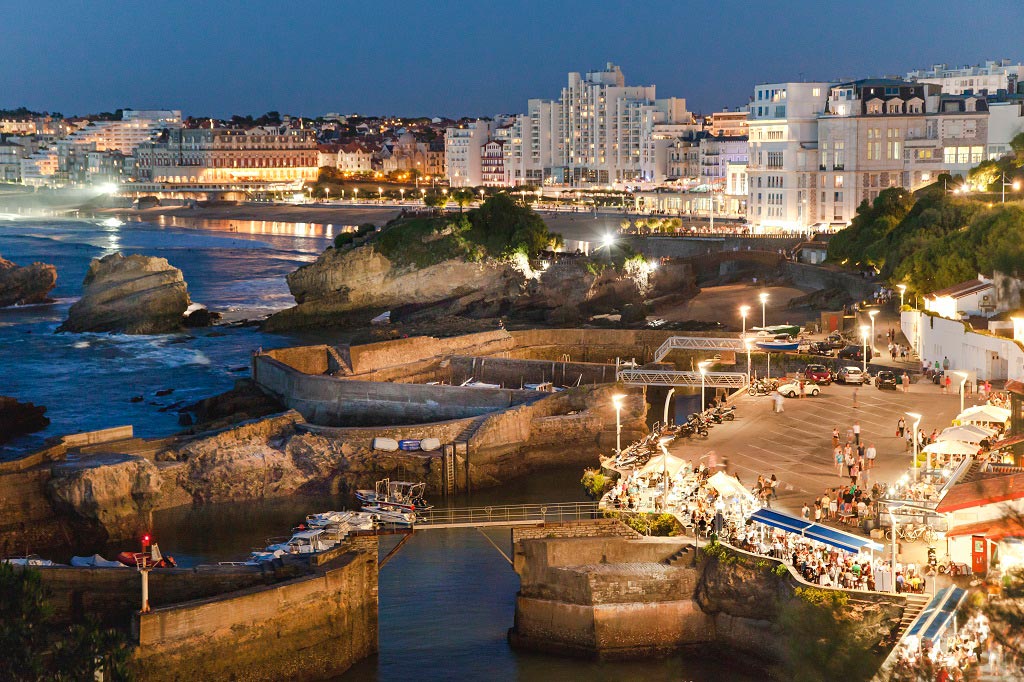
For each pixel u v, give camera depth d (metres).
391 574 75.75
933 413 93.56
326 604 63.38
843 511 68.62
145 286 179.38
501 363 125.81
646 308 176.38
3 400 116.50
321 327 188.62
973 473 70.44
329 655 63.31
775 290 185.12
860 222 187.50
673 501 71.19
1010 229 120.38
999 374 99.50
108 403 131.12
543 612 65.50
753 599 62.22
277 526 87.06
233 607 60.44
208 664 59.75
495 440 97.94
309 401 113.44
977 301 112.75
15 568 52.12
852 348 119.12
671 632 64.19
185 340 171.88
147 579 62.69
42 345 166.38
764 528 65.31
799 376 105.69
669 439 86.19
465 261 194.25
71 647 47.75
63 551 83.50
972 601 29.80
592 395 105.38
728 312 168.25
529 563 66.62
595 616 63.94
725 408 95.56
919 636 50.84
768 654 61.31
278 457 95.44
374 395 111.44
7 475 83.56
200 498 92.62
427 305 195.50
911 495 69.56
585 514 79.94
